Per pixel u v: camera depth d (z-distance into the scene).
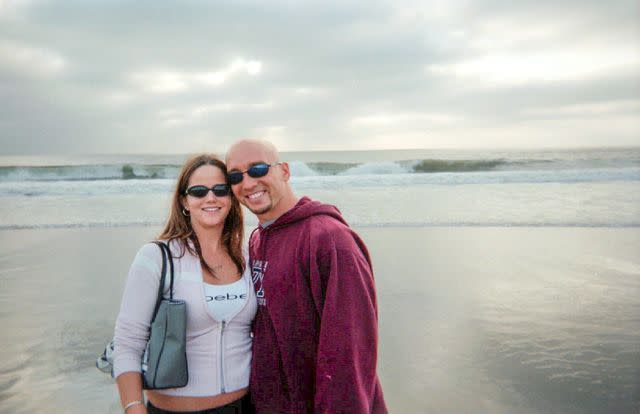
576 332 4.77
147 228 10.57
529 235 9.53
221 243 2.37
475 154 51.53
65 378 3.98
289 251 2.17
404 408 3.45
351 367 1.91
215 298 2.18
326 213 2.23
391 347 4.47
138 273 2.12
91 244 8.95
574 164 24.27
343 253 2.03
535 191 15.56
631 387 3.66
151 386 2.01
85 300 5.86
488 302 5.68
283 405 2.14
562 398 3.54
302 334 2.10
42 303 5.74
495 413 3.37
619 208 12.30
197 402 2.12
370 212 12.11
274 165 2.29
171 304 2.04
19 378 3.97
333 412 1.88
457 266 7.28
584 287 6.24
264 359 2.19
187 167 2.32
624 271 6.99
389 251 8.27
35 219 11.61
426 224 10.66
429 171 23.97
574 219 11.04
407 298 5.84
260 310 2.25
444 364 4.13
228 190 2.34
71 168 22.38
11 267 7.32
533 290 6.12
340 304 1.96
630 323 4.99
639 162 23.75
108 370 2.24
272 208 2.30
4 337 4.77
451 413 3.39
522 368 4.03
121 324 2.09
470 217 11.39
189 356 2.14
